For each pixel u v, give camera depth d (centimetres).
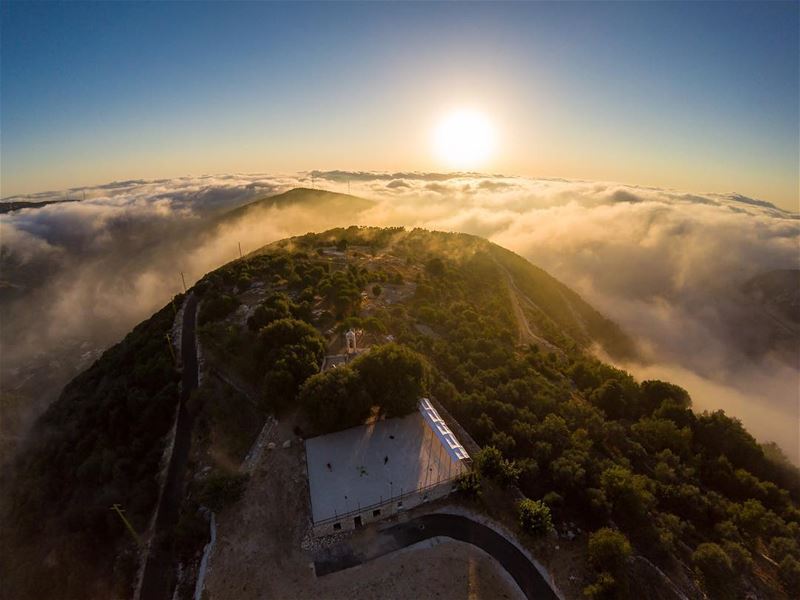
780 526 6153
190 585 4950
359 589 4766
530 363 9975
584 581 4997
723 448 8250
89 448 7038
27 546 6097
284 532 5212
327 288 10538
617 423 7975
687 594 4984
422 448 6053
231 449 6266
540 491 6066
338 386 6225
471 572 5006
